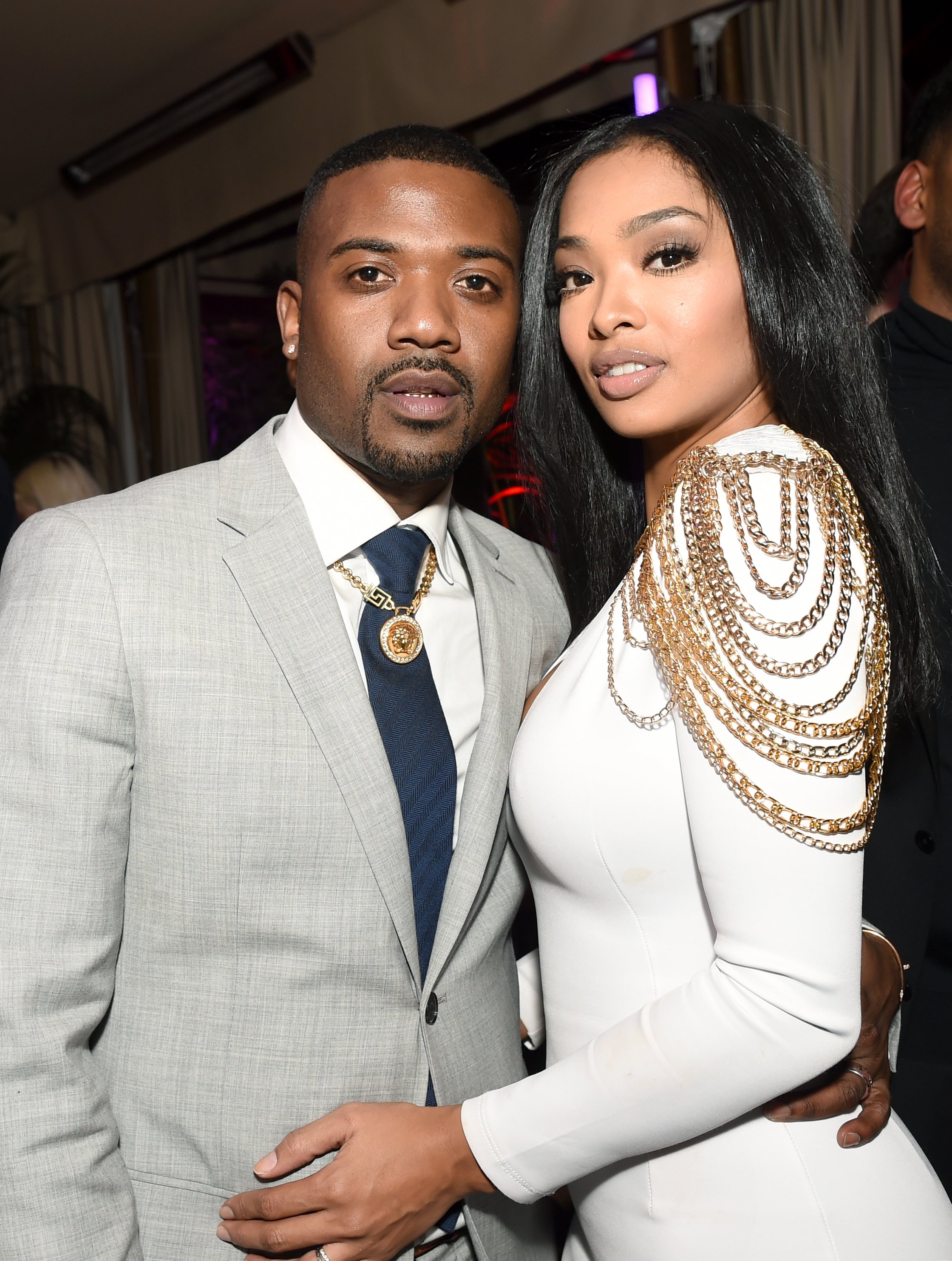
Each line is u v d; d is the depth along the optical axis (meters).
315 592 1.10
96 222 5.80
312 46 4.36
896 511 1.11
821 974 0.86
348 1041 1.07
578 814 1.01
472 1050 1.16
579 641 1.13
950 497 1.47
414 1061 1.10
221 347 5.57
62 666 0.99
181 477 1.17
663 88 3.53
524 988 1.38
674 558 0.97
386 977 1.08
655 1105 0.90
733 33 3.46
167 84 4.81
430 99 4.10
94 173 5.45
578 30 3.61
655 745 0.97
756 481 0.96
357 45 4.30
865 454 1.09
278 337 5.36
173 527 1.10
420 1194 0.99
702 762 0.91
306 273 1.19
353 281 1.13
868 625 0.95
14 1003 0.95
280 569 1.10
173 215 5.33
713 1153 0.97
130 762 1.04
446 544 1.31
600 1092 0.92
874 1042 1.05
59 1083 0.96
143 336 5.82
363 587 1.19
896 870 1.38
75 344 6.11
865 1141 0.99
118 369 6.00
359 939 1.06
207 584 1.07
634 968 1.01
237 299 5.46
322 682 1.07
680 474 1.01
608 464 1.33
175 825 1.03
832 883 0.87
